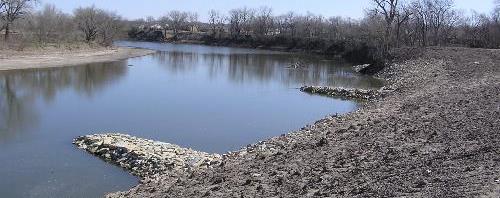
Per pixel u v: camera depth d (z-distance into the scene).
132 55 83.75
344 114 24.91
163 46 120.69
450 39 81.38
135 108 31.88
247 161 15.74
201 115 29.81
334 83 48.66
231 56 90.81
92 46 87.19
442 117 18.19
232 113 30.75
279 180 12.48
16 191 15.95
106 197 14.55
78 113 29.84
